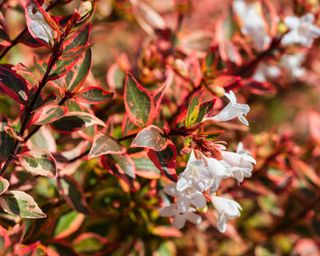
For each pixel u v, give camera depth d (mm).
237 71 519
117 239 515
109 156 427
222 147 384
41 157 391
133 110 414
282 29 532
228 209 407
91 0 376
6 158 393
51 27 371
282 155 545
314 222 569
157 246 523
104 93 399
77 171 492
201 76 480
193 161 374
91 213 457
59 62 383
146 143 388
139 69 515
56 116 395
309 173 558
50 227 458
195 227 533
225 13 566
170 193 399
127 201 497
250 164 385
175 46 559
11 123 425
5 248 404
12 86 389
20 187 438
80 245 486
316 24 537
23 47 534
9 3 480
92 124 412
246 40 555
